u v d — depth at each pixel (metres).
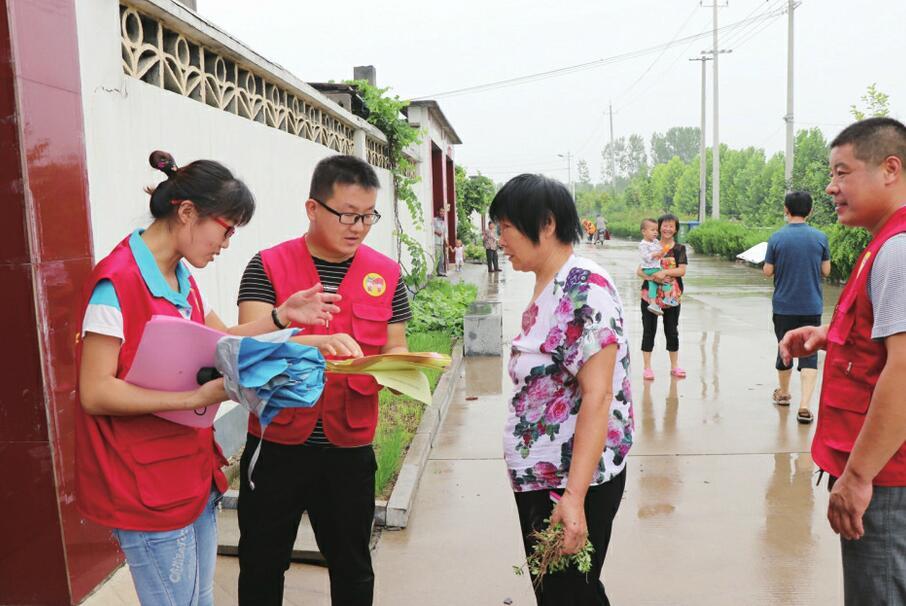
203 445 2.25
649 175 80.12
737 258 24.36
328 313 2.44
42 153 2.87
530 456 2.38
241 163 5.52
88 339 2.01
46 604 2.98
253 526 2.68
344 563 2.78
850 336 2.32
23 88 2.77
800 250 6.16
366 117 11.38
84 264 3.09
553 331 2.31
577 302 2.27
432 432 5.77
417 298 12.06
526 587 3.57
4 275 2.81
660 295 7.47
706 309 12.71
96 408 2.00
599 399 2.22
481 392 7.34
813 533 4.07
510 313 13.04
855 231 15.01
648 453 5.39
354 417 2.65
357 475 2.72
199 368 2.08
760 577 3.60
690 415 6.34
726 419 6.21
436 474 5.09
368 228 2.70
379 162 12.02
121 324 2.02
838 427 2.37
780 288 6.31
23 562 2.95
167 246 2.17
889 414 2.10
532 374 2.38
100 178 3.54
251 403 2.05
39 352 2.84
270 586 2.73
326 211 2.63
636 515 4.34
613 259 26.89
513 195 2.37
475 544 4.02
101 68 3.56
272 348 2.03
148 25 4.29
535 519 2.40
